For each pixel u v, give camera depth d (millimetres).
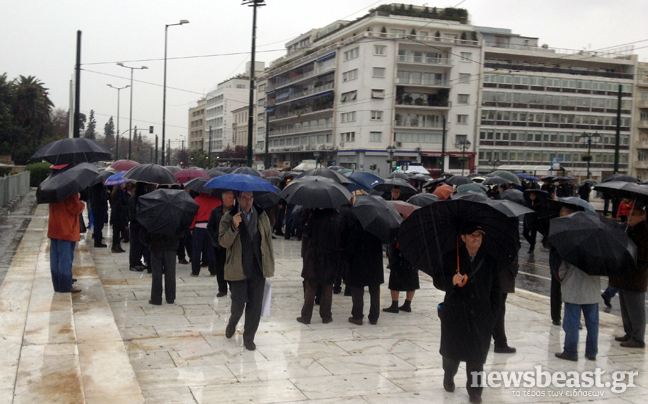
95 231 13281
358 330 7141
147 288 9039
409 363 5922
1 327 6066
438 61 63094
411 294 8180
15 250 11867
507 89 67750
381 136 61938
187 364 5621
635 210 6695
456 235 4734
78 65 23234
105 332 6156
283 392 4977
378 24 62000
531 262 14438
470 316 4770
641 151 74062
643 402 5102
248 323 6129
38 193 7309
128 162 13938
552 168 44438
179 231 7605
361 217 6875
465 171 65562
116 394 4559
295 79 76625
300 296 9016
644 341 6746
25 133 64062
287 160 80562
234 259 6039
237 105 114312
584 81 71125
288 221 15867
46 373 4797
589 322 6211
